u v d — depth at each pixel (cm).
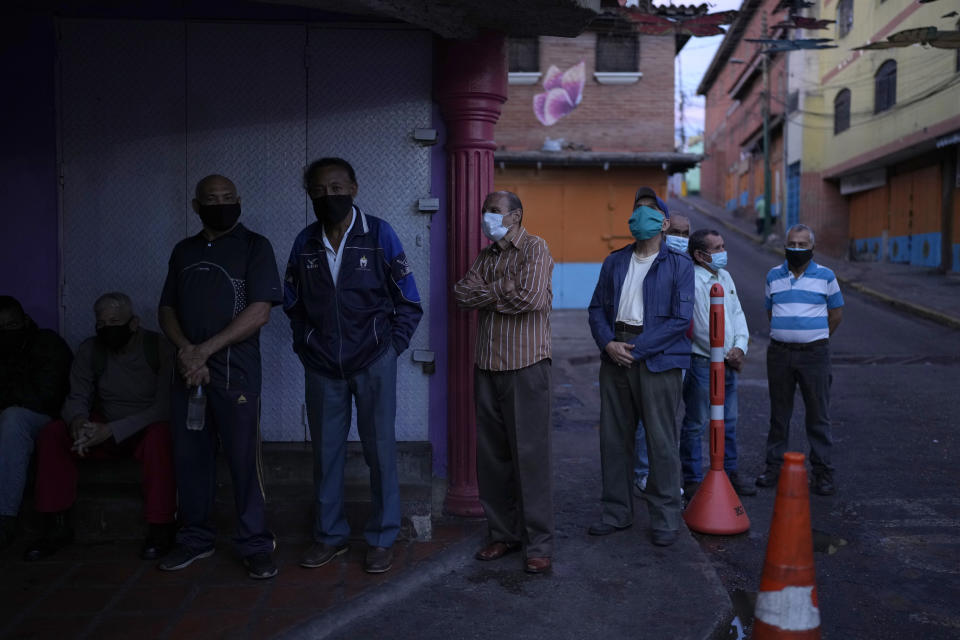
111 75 439
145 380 405
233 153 444
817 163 2761
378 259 371
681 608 341
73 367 407
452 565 389
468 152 432
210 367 362
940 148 2019
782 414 539
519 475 375
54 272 444
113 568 376
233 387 361
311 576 365
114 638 305
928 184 2138
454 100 429
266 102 443
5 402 404
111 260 445
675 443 418
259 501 371
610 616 333
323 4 379
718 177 4825
